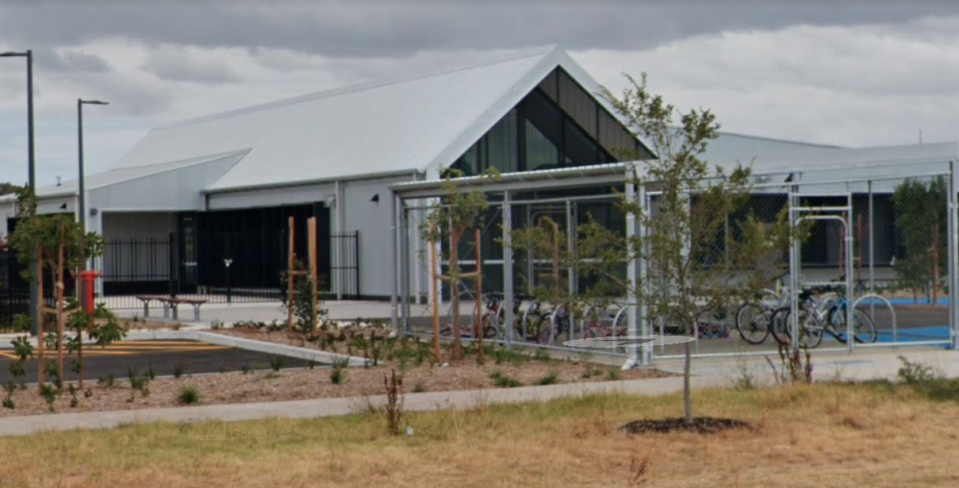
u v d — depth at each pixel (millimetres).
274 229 40250
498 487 9836
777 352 18891
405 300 22578
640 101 12219
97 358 21062
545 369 17281
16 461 10773
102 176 49344
